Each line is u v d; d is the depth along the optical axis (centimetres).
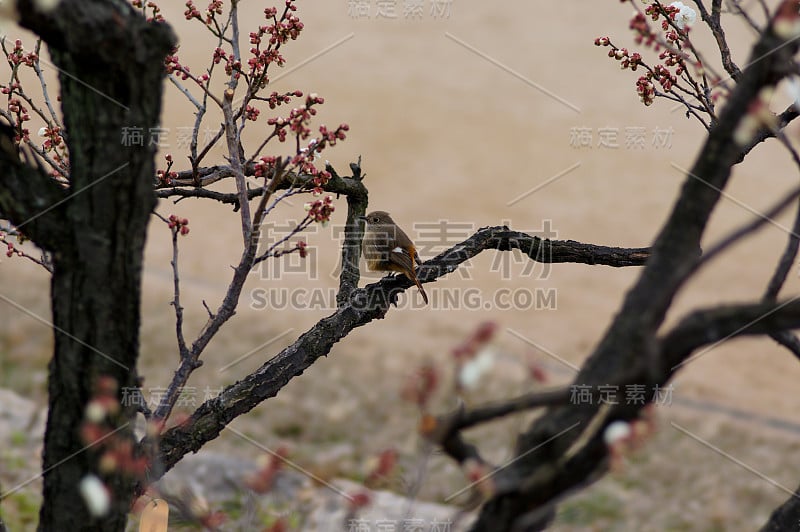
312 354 699
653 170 3478
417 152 3581
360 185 816
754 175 3447
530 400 377
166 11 4141
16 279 2325
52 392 448
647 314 375
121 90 421
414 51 4541
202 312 2209
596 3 5094
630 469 1588
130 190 430
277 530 541
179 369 609
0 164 430
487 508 388
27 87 2644
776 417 1905
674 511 1437
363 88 4109
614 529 1345
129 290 441
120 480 449
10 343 1955
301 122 611
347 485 1234
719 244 359
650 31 678
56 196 435
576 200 3262
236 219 3047
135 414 456
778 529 497
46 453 452
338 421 1730
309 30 4656
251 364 1927
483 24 4844
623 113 3856
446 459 1514
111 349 440
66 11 395
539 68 4338
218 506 1082
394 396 1850
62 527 448
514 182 3362
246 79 663
